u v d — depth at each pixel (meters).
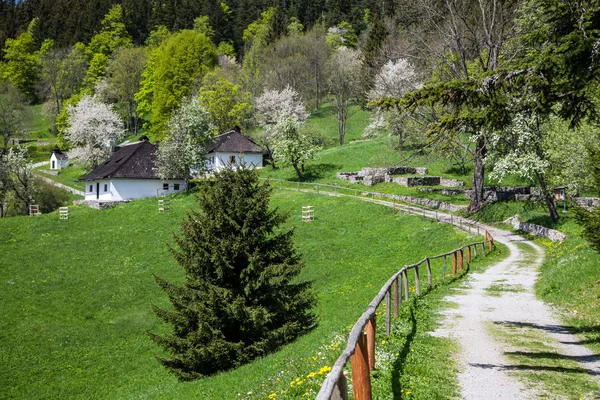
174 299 23.62
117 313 34.72
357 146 84.25
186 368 22.48
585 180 38.31
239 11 185.62
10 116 119.38
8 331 31.34
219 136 87.62
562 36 11.90
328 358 11.57
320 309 28.05
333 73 103.56
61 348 29.58
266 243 25.11
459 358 12.10
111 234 51.72
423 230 43.22
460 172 69.25
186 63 119.00
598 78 11.45
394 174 67.94
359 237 44.47
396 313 15.59
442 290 22.44
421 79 49.72
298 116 105.19
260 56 140.12
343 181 68.88
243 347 22.20
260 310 22.48
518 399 9.43
